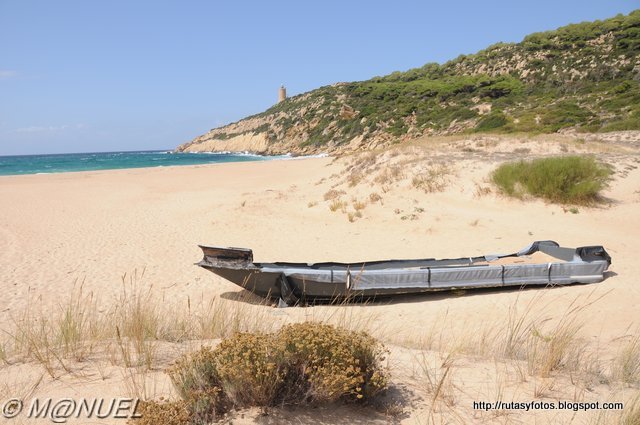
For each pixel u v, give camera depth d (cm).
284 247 1289
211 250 855
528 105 5788
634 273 949
